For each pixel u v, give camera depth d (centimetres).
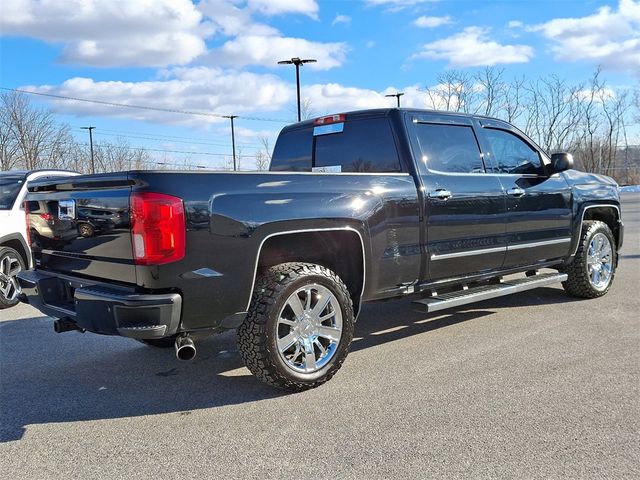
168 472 298
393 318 617
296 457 309
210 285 356
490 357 469
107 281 375
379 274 446
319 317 410
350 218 418
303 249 432
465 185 511
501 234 546
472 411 361
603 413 352
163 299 338
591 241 658
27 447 331
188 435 342
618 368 430
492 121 570
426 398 385
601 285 673
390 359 473
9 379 455
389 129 498
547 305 647
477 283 576
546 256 607
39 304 430
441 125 520
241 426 351
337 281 414
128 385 435
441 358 471
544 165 614
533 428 334
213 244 355
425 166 488
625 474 280
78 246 395
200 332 364
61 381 448
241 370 462
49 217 427
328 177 420
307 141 582
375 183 446
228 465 303
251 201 372
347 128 536
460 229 505
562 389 392
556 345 495
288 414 366
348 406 376
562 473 283
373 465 297
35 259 461
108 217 361
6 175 827
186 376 451
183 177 349
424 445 317
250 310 382
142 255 339
